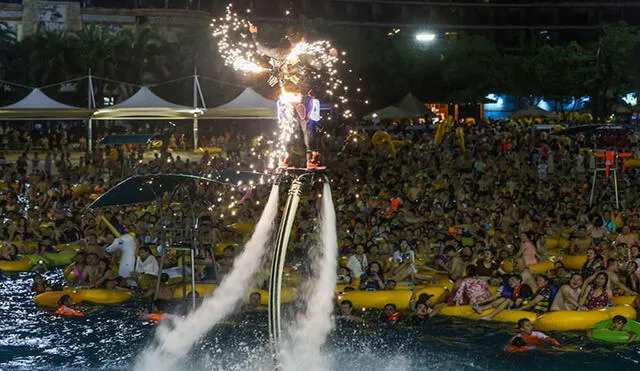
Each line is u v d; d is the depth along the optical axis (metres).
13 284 19.53
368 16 101.00
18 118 41.88
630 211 24.03
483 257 17.70
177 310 16.83
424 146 41.16
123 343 14.88
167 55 59.06
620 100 72.31
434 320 16.05
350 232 22.31
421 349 14.18
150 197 16.14
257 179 14.27
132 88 58.72
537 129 50.38
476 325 15.67
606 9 105.94
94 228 21.94
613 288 16.62
